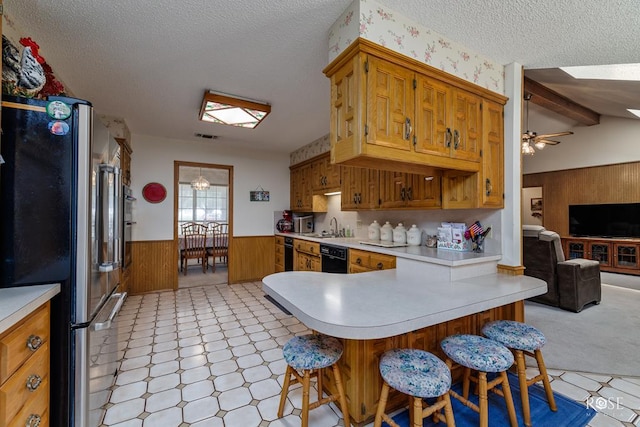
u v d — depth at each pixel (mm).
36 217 1277
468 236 2420
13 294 1144
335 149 1692
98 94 2783
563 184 6262
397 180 3018
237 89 2688
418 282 1852
